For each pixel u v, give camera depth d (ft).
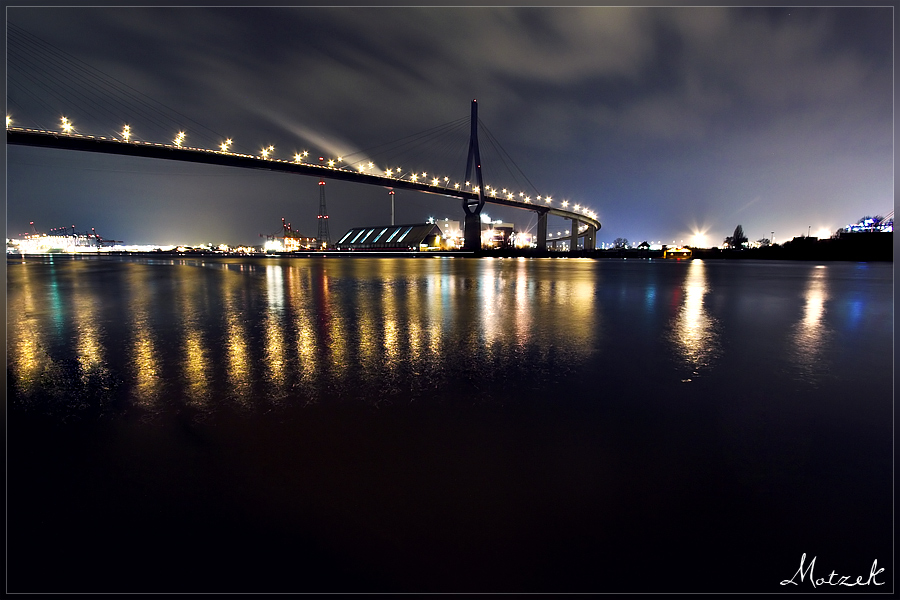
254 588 6.09
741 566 6.48
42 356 18.52
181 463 9.18
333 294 47.65
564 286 59.72
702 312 32.50
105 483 8.46
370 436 10.44
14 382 14.82
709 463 9.15
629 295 46.26
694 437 10.38
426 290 53.01
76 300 41.32
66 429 10.92
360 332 24.22
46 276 87.10
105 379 15.15
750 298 42.91
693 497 7.97
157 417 11.69
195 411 12.10
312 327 25.86
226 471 8.87
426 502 7.84
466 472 8.78
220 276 85.71
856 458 9.33
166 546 6.84
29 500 7.94
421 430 10.78
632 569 6.42
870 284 63.10
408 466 9.02
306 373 15.88
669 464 9.11
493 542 6.92
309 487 8.30
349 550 6.74
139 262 204.44
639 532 7.12
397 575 6.31
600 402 12.76
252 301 40.40
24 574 6.27
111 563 6.55
